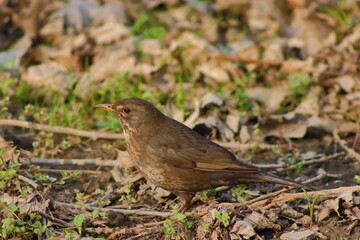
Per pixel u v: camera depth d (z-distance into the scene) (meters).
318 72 14.09
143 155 8.74
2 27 16.36
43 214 8.18
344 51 14.99
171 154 8.57
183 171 8.57
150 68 14.16
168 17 17.11
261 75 14.34
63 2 17.06
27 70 14.30
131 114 8.80
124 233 8.27
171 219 8.48
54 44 15.55
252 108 12.76
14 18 16.48
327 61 14.78
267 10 17.45
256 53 15.23
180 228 8.13
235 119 11.97
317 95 13.20
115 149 10.05
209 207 8.66
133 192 9.60
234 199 9.38
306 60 14.55
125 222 8.71
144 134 8.73
